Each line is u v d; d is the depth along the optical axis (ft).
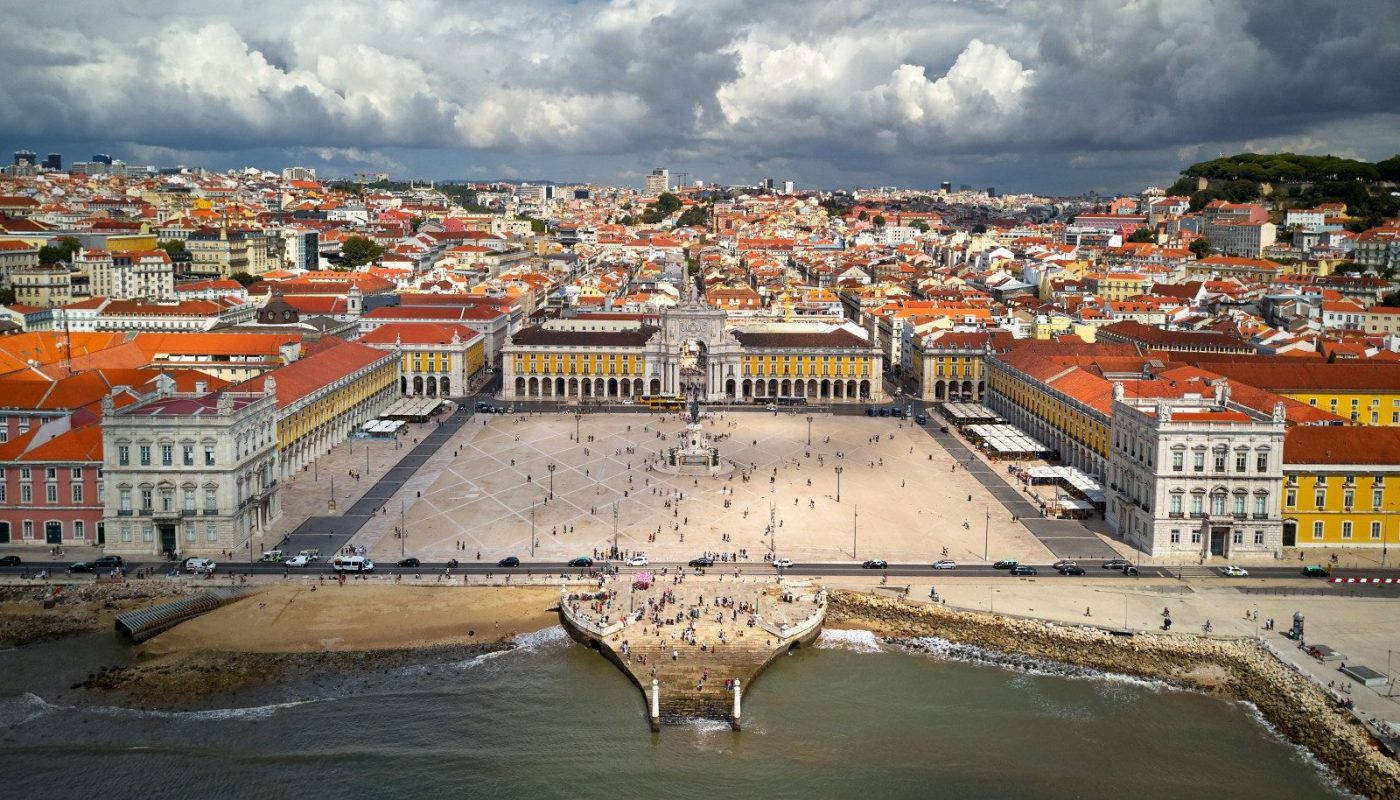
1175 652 501.15
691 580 582.35
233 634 515.09
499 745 433.07
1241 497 610.65
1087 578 586.86
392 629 524.52
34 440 640.99
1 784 402.31
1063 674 492.13
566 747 431.84
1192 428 604.90
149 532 604.49
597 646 508.94
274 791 400.88
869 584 579.48
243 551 615.57
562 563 607.37
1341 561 606.96
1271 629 519.19
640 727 447.42
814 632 523.70
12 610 534.37
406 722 447.83
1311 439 630.74
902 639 526.57
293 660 493.77
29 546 615.98
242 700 461.78
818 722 451.94
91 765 414.41
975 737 440.86
